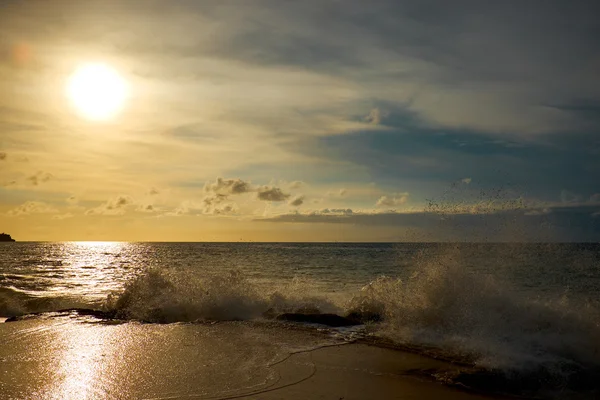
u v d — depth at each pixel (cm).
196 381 516
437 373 564
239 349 674
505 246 1080
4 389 477
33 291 1496
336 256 4538
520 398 494
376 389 505
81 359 601
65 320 909
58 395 461
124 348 669
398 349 686
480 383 526
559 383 530
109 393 470
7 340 718
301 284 1631
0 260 4028
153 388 489
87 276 2191
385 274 2181
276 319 930
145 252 6812
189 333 786
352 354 655
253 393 480
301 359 626
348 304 1030
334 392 490
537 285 1031
